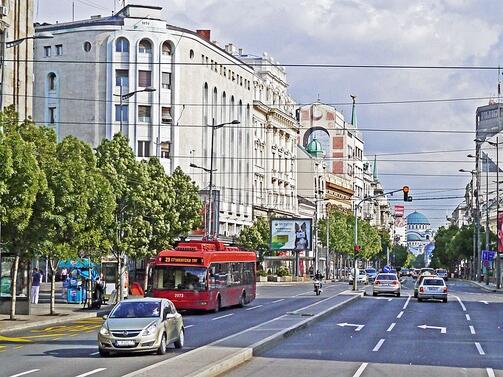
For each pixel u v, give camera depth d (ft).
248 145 393.29
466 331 131.64
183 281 167.43
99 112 315.58
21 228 130.21
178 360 79.30
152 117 317.22
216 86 352.08
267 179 426.10
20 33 200.03
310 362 87.04
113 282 217.36
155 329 90.99
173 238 238.89
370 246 608.19
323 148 652.07
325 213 559.79
